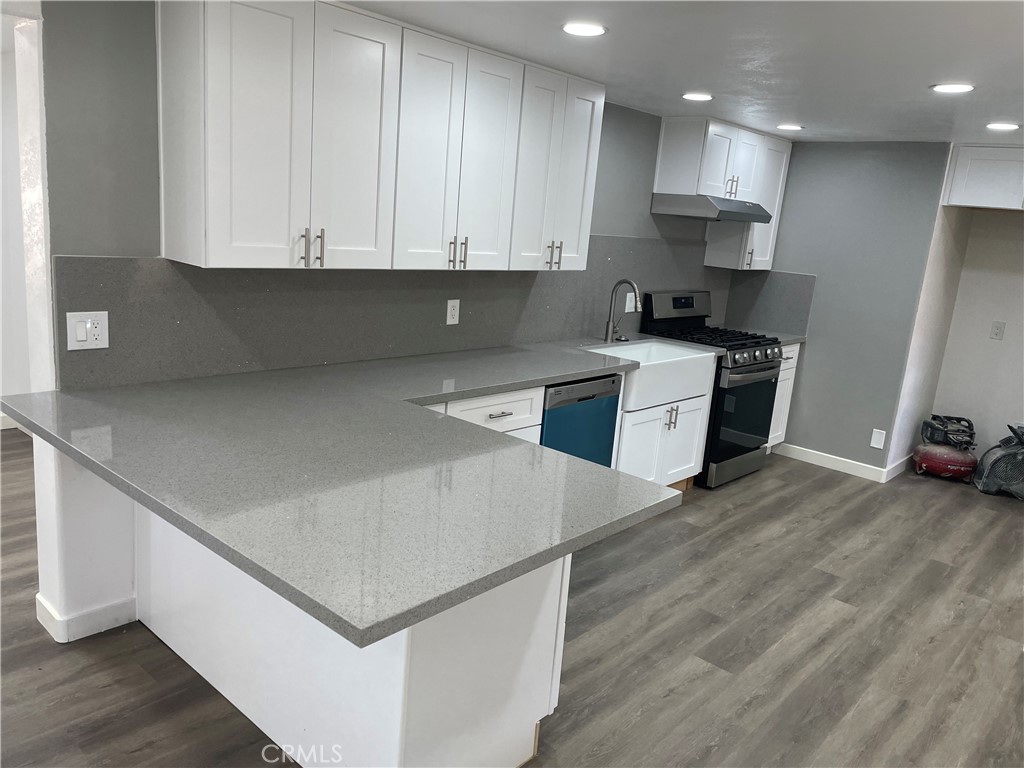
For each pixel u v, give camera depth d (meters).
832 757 2.27
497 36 2.74
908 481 5.02
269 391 2.57
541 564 1.50
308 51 2.38
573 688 2.51
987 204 4.47
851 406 5.04
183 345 2.58
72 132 2.22
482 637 1.86
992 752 2.35
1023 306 5.03
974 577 3.61
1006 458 4.79
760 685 2.61
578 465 2.05
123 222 2.38
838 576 3.52
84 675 2.37
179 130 2.29
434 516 1.64
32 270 2.36
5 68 3.98
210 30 2.14
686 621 3.00
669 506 1.83
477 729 1.92
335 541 1.48
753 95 3.49
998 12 2.02
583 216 3.59
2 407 2.22
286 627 2.00
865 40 2.41
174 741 2.12
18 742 2.07
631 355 4.36
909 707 2.54
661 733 2.32
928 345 5.05
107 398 2.32
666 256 4.77
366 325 3.14
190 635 2.41
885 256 4.78
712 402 4.38
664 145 4.42
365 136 2.60
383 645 1.70
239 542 1.44
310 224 2.50
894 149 4.68
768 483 4.76
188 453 1.91
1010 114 3.43
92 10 2.20
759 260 5.11
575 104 3.38
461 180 2.97
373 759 1.78
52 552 2.48
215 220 2.27
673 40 2.61
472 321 3.60
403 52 2.64
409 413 2.43
